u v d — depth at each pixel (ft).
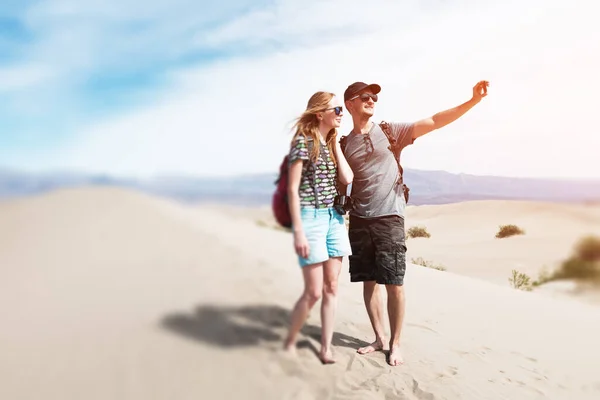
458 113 11.03
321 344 10.11
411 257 61.41
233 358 8.48
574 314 19.39
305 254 9.39
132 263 10.36
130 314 8.32
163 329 8.47
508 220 109.09
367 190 11.16
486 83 10.79
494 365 11.78
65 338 7.41
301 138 9.50
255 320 10.19
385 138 11.19
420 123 11.30
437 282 22.45
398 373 10.24
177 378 7.42
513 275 44.98
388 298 11.14
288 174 9.53
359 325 12.91
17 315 7.64
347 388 9.14
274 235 29.63
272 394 7.99
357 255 11.41
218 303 10.11
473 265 54.03
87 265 9.61
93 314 8.13
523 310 18.78
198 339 8.52
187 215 18.88
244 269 13.37
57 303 8.07
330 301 10.18
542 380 11.28
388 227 11.06
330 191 9.89
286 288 12.87
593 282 39.29
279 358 9.24
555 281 42.45
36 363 6.78
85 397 6.47
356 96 11.23
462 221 108.68
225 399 7.32
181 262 11.59
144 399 6.67
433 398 9.37
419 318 15.15
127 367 7.18
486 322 15.89
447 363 11.30
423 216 115.96
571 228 87.66
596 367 12.68
